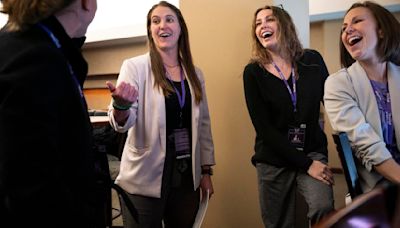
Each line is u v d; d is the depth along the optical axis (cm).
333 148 336
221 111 228
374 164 131
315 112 175
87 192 79
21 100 63
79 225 74
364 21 144
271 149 177
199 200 177
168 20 168
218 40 225
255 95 179
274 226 183
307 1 229
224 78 225
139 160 155
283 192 177
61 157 71
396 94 140
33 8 71
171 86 162
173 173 160
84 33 87
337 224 40
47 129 65
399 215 39
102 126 244
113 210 268
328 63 441
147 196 154
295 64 181
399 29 144
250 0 215
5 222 67
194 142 165
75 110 75
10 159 61
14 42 69
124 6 387
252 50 200
